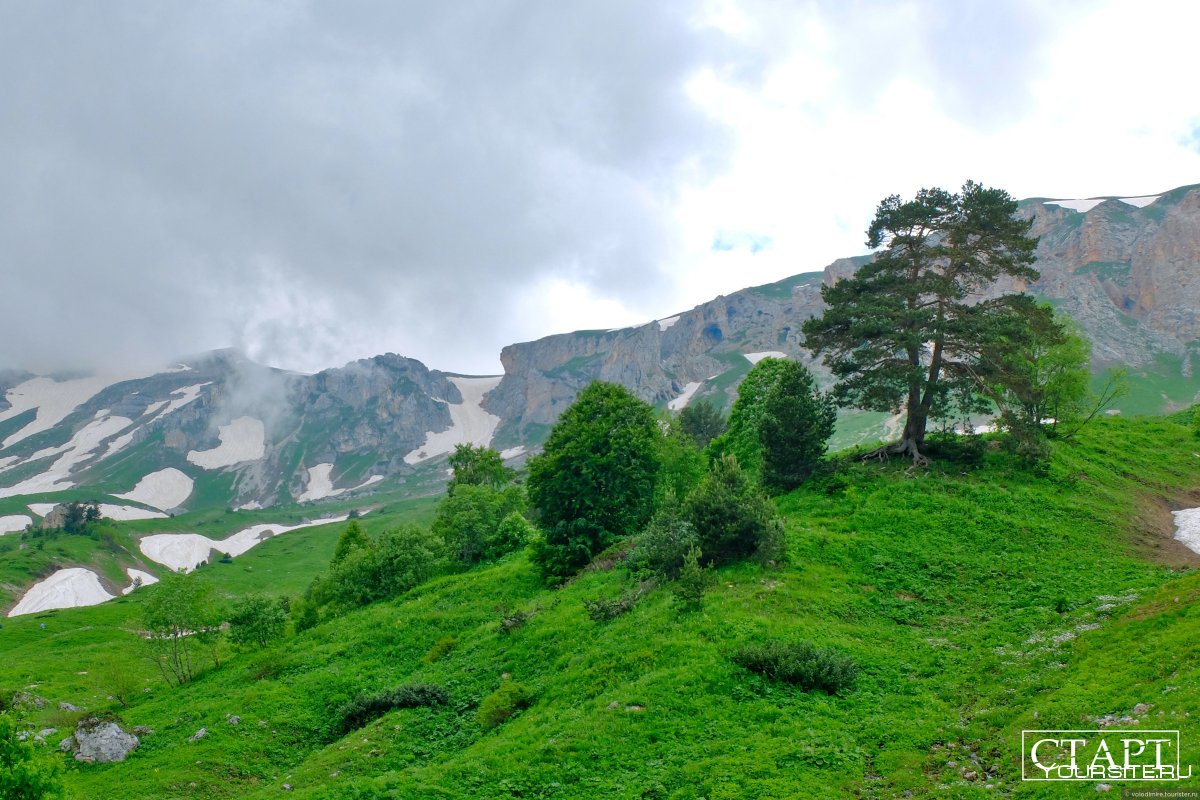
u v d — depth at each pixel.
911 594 34.00
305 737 33.84
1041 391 49.00
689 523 37.19
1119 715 19.73
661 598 34.31
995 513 41.19
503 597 48.84
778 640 27.67
